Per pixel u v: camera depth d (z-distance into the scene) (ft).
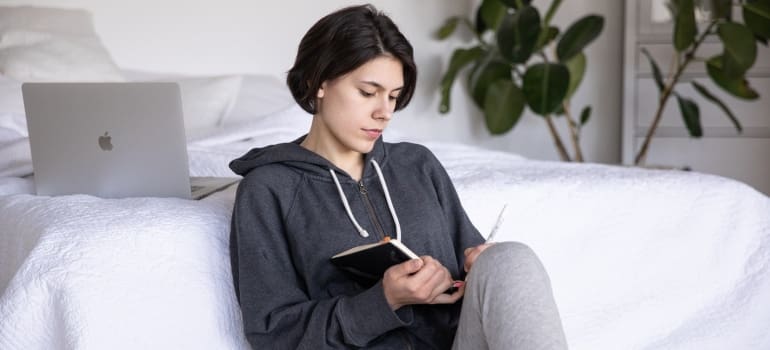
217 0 12.16
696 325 6.37
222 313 4.93
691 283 6.46
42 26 10.39
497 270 4.06
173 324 4.75
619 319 6.22
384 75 4.49
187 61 12.12
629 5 12.92
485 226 6.16
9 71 9.53
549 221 6.31
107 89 5.71
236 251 4.72
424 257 4.28
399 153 5.16
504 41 11.51
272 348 4.47
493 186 6.32
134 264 4.83
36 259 4.82
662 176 6.78
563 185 6.46
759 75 13.00
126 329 4.66
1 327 4.69
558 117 13.82
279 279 4.49
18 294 4.72
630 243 6.43
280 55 12.42
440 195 5.10
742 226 6.64
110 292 4.70
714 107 13.17
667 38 12.93
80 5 11.55
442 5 13.41
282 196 4.66
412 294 4.18
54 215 5.29
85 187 5.98
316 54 4.52
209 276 4.96
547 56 13.53
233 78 10.46
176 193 5.81
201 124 9.86
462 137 13.89
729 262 6.56
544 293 3.98
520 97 12.42
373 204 4.83
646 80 13.14
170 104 5.62
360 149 4.66
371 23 4.51
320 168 4.78
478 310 4.12
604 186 6.53
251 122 8.29
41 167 6.04
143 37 11.90
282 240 4.61
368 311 4.24
